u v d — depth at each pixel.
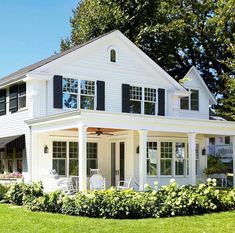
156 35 36.47
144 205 14.02
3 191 18.75
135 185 23.00
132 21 36.34
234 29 36.56
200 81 30.05
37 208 15.41
